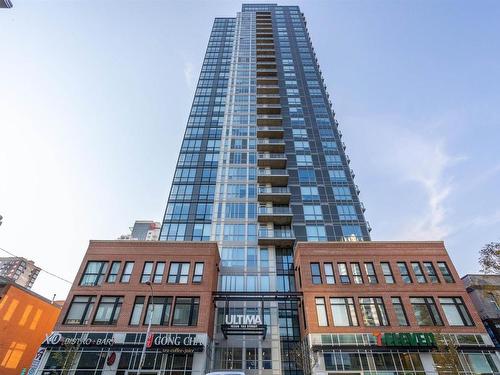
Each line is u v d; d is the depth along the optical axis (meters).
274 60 73.75
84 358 25.50
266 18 90.62
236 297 31.25
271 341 31.75
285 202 46.56
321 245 33.34
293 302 35.47
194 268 31.44
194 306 28.80
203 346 25.83
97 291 29.34
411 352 26.09
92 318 27.56
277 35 83.19
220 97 63.50
